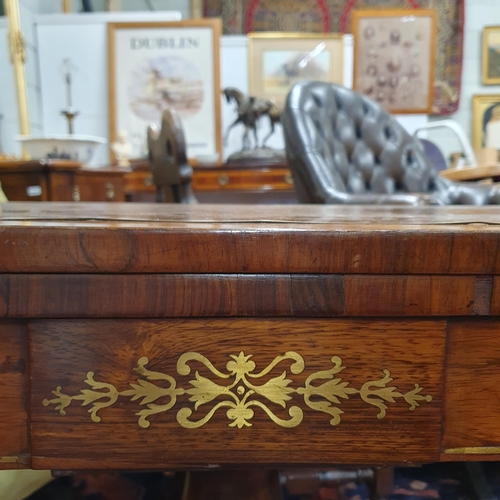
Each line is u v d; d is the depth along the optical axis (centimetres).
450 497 91
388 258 31
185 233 30
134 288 30
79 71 244
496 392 33
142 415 32
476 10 279
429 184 172
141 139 245
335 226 33
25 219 36
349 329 32
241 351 32
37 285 30
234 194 235
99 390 31
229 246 30
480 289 32
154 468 32
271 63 252
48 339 31
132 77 243
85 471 35
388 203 117
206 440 32
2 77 223
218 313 31
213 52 243
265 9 265
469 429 33
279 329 32
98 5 257
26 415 31
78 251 30
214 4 264
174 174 124
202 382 32
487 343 33
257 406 32
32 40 238
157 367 31
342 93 166
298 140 138
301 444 32
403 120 267
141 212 57
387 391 32
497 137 246
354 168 164
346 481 69
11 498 70
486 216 51
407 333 32
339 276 31
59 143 174
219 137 246
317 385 32
